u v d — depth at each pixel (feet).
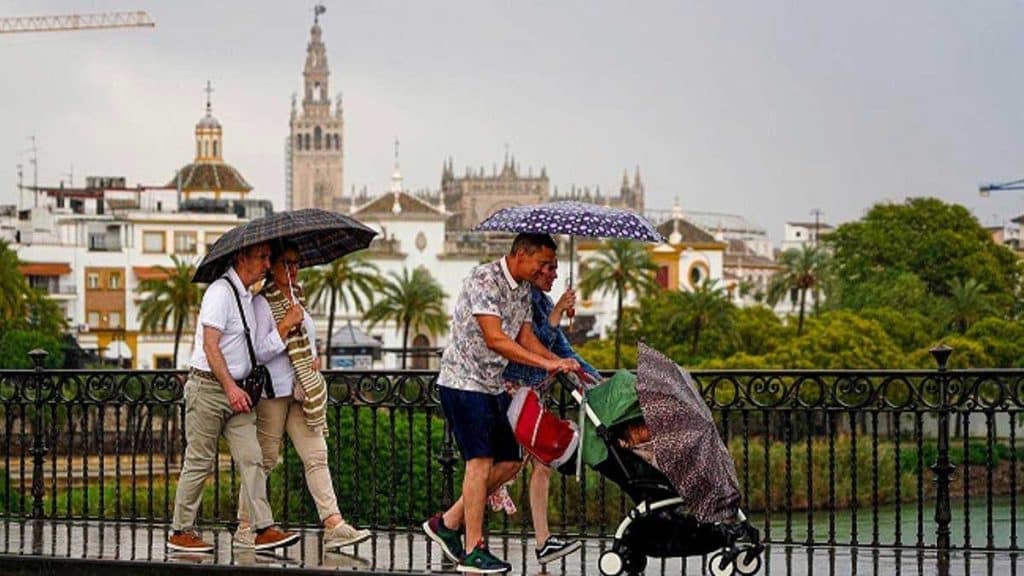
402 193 508.94
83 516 53.16
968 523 47.14
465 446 40.40
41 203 463.01
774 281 379.35
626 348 322.96
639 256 331.57
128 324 405.18
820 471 126.31
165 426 52.70
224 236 43.78
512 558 44.93
